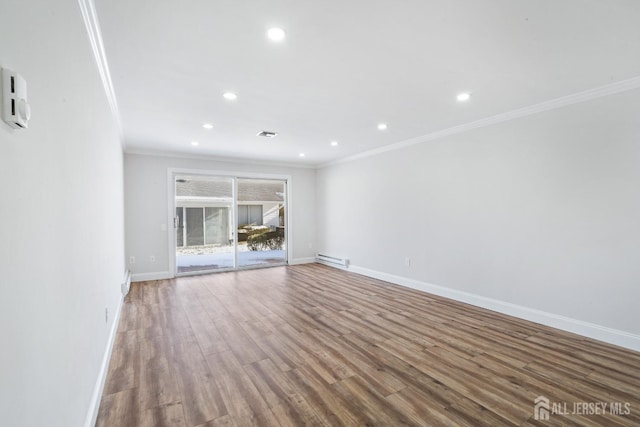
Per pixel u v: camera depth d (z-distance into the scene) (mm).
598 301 2951
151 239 5539
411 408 1945
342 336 3061
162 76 2584
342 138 4766
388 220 5383
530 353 2682
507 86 2848
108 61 2314
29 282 908
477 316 3621
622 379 2270
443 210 4430
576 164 3082
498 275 3764
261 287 5004
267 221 7188
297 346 2836
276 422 1822
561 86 2855
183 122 3844
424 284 4734
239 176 6492
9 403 766
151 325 3350
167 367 2459
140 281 5402
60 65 1259
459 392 2115
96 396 1895
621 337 2809
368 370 2410
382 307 3971
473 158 4020
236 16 1807
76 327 1446
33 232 949
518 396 2070
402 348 2789
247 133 4395
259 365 2492
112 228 3090
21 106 799
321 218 7277
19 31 864
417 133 4516
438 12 1790
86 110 1770
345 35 2023
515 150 3572
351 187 6273
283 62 2377
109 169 2877
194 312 3775
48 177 1098
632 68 2506
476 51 2238
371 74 2592
